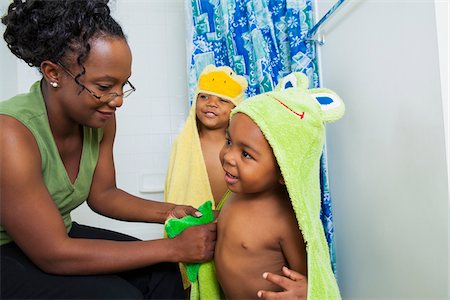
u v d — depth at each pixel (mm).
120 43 593
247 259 690
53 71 595
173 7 1625
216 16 1357
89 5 578
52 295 576
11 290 577
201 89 1152
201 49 1343
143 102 1599
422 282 804
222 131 1181
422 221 797
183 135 1178
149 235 1585
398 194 881
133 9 1610
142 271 735
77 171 726
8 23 610
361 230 1071
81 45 565
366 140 1020
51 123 650
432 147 753
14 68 1472
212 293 756
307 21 1330
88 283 596
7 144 554
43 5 583
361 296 1085
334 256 1184
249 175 635
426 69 759
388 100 905
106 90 600
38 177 582
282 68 1348
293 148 621
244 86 1173
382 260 968
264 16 1333
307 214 625
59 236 582
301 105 636
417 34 783
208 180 1104
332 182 1254
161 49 1619
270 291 677
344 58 1132
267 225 687
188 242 673
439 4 723
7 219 562
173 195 1135
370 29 973
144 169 1588
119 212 837
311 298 602
